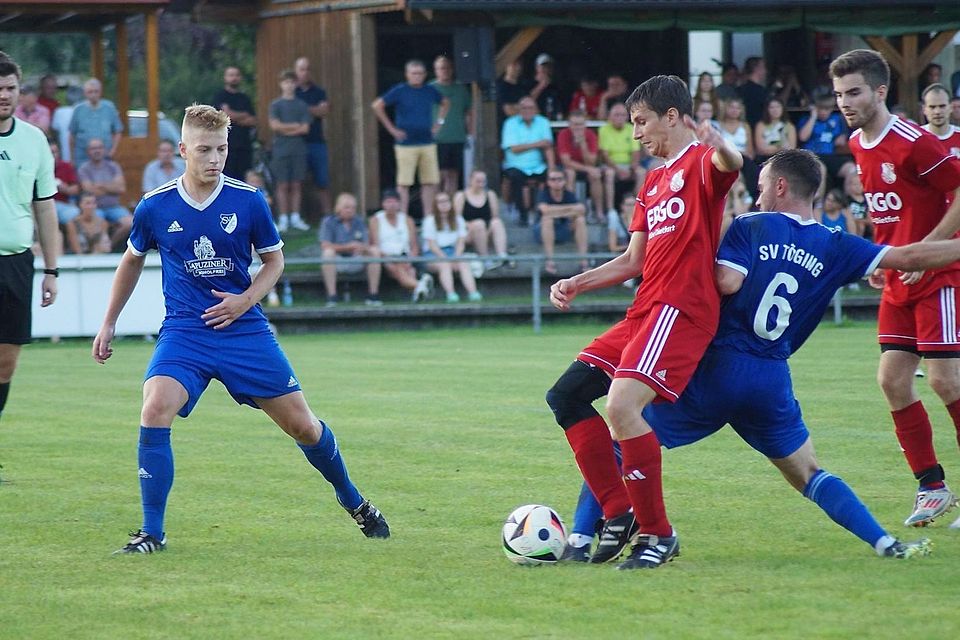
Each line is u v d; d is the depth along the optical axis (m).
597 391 16.19
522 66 69.31
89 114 54.88
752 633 12.53
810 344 45.75
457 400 32.09
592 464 16.06
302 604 13.96
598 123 61.34
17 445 25.83
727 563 15.72
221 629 13.00
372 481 21.80
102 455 24.64
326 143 63.50
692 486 21.11
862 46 69.38
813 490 16.16
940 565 15.47
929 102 25.58
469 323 55.44
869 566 15.41
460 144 57.88
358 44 61.09
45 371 40.41
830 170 59.97
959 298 19.20
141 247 17.50
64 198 53.59
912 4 61.09
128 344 50.31
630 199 58.66
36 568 15.82
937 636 12.33
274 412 17.36
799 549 16.58
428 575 15.29
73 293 50.72
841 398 31.31
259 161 65.25
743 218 15.80
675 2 59.12
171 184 17.17
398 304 55.12
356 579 15.09
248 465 23.55
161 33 122.50
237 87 58.84
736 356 15.62
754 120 59.56
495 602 13.91
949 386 19.36
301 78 60.34
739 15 60.75
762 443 16.06
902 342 19.47
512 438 26.23
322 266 55.19
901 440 19.09
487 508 19.58
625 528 16.00
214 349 17.11
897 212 19.83
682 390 15.37
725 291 15.38
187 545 17.16
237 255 17.28
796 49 72.25
